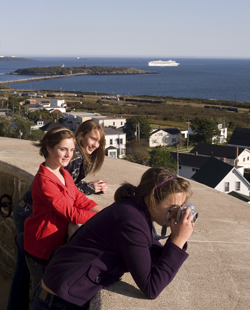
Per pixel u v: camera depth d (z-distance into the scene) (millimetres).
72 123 83875
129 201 1721
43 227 2037
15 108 105750
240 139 65312
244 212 3383
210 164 35281
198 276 1964
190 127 80750
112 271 1685
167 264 1668
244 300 1736
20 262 2480
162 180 1689
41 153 2145
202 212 3314
